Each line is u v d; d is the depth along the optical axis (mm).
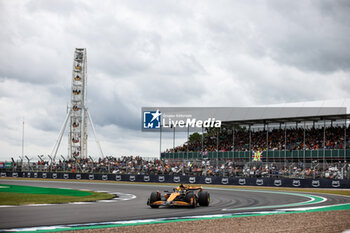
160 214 16469
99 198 25859
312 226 13141
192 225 13250
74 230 12195
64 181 54219
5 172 66562
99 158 61375
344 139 47406
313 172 43125
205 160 53094
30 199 24078
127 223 13797
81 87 89438
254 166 47812
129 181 54938
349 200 24797
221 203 22391
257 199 25531
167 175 51844
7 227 12766
